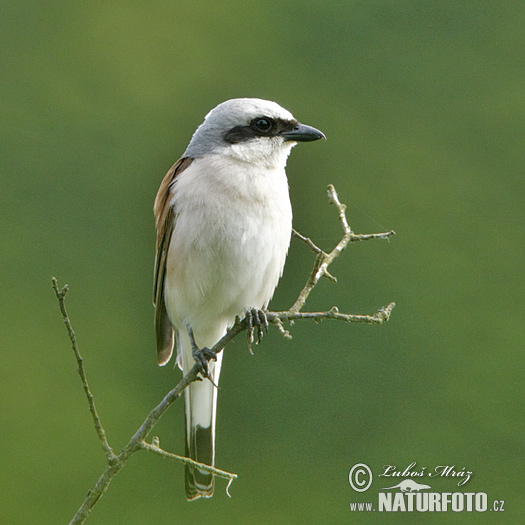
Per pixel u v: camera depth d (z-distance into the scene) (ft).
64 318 19.03
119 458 19.11
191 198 24.76
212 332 26.45
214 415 26.50
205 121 26.53
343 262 39.75
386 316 20.68
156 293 26.81
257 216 24.70
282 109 26.27
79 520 18.70
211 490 26.20
